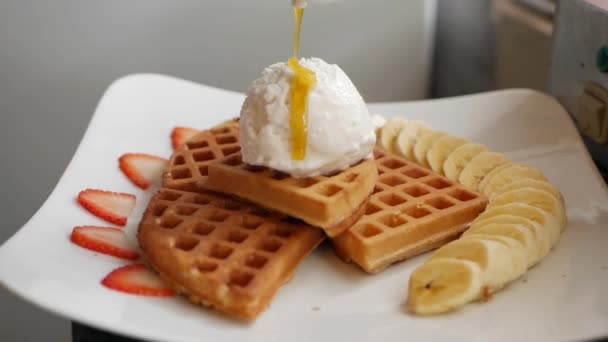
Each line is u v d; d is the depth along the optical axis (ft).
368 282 1.88
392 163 2.14
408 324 1.76
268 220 1.93
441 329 1.74
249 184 1.94
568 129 2.19
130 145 2.21
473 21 2.71
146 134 2.26
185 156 2.13
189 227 1.90
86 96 2.64
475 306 1.79
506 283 1.82
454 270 1.78
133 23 2.58
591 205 2.02
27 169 2.71
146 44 2.61
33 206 2.76
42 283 1.78
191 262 1.80
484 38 2.67
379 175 2.08
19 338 2.80
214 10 2.59
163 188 2.04
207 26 2.61
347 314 1.79
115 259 1.88
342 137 1.92
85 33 2.57
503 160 2.13
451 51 2.86
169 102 2.35
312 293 1.85
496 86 2.66
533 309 1.78
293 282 1.87
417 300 1.78
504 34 2.58
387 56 2.71
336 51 2.68
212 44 2.63
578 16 2.15
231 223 1.91
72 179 2.07
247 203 1.98
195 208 1.96
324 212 1.87
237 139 2.19
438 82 2.96
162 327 1.73
